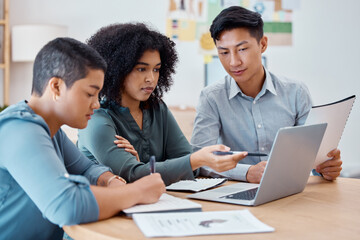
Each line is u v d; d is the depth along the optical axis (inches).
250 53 70.1
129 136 64.1
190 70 157.2
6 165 41.7
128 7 152.9
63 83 44.6
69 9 149.6
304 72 163.9
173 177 56.6
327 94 165.5
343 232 39.3
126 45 60.3
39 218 46.3
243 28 68.9
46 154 40.9
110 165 57.9
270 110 78.5
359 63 166.1
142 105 67.4
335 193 55.4
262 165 62.1
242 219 41.4
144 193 45.2
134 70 61.5
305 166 53.7
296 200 51.5
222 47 70.7
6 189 44.7
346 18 164.6
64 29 139.3
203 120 77.6
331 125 59.6
